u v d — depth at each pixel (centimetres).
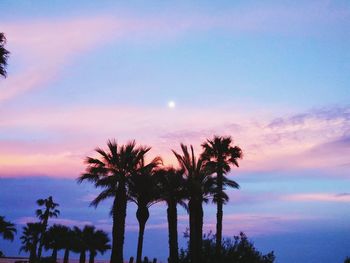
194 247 3284
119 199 3212
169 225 3528
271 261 3253
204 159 4075
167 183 3544
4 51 1750
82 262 6188
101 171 3234
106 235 6328
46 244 7012
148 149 3441
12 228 6281
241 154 4294
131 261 3866
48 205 7319
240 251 3238
